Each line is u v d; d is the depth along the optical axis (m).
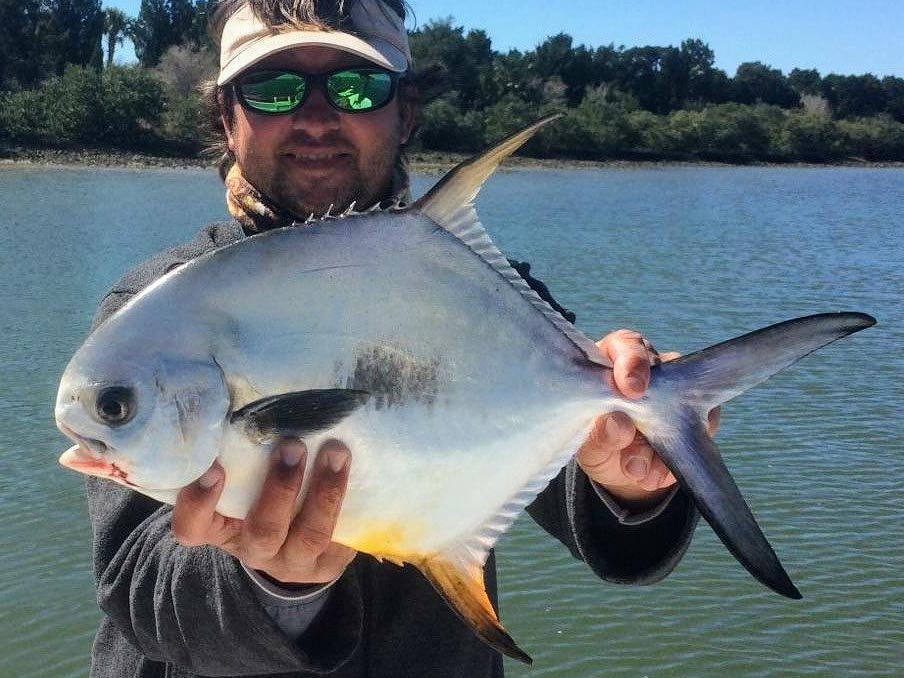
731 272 7.57
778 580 0.73
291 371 0.71
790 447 3.41
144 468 0.69
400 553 0.75
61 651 2.17
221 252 0.71
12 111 18.78
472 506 0.77
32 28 23.20
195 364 0.69
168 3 26.22
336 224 0.73
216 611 0.78
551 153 25.98
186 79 21.20
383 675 0.91
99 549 0.87
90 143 18.94
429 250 0.75
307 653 0.79
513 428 0.77
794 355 0.78
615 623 2.32
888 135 31.48
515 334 0.78
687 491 0.78
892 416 3.78
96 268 6.86
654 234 10.05
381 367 0.73
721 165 28.22
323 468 0.70
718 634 2.28
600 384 0.79
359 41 0.97
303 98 0.96
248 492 0.70
